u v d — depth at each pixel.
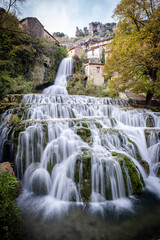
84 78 22.09
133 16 12.11
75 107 9.26
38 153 5.20
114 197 4.02
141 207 3.73
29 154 5.19
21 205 3.77
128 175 4.34
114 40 13.76
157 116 9.26
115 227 3.05
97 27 77.56
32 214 3.43
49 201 3.98
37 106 8.27
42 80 17.28
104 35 70.38
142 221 3.23
